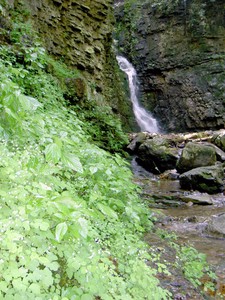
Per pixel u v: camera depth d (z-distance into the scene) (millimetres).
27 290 1676
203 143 11914
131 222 3572
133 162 12609
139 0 21078
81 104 11219
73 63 12727
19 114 2453
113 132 12344
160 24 19641
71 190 2867
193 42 18391
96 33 14562
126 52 21141
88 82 13195
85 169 3383
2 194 1939
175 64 18750
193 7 18297
